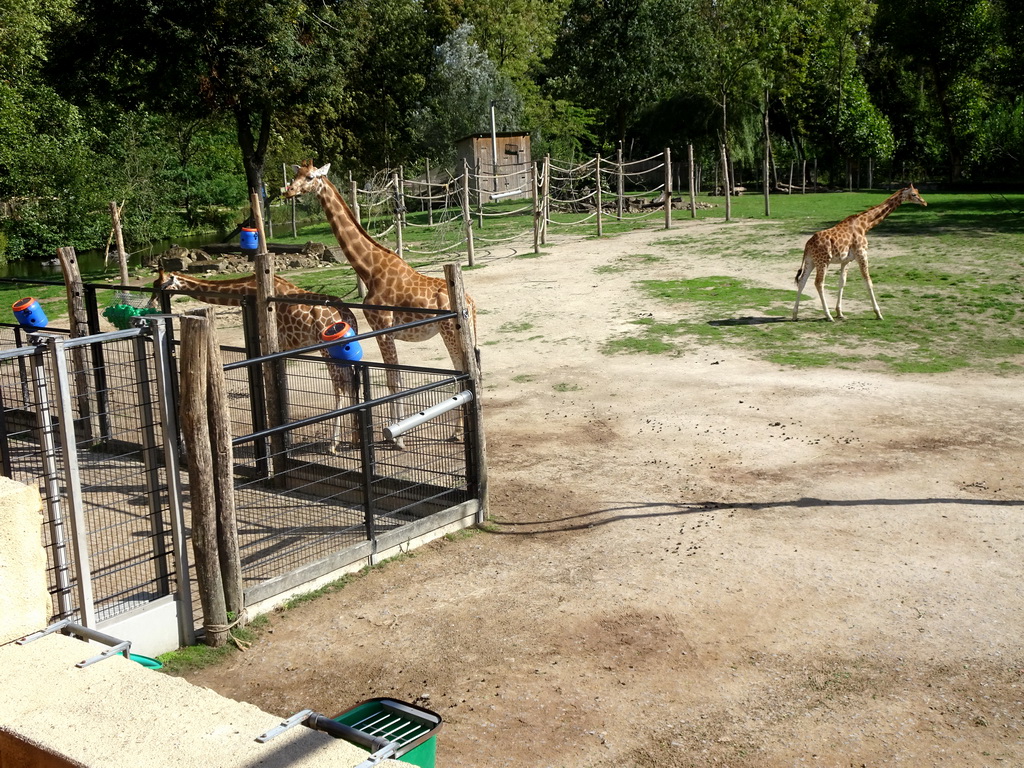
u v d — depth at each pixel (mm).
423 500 8109
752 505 8273
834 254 15438
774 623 6125
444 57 47844
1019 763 4574
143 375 5766
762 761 4660
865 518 7867
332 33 31156
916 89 53406
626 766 4648
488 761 4715
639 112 48312
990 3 46625
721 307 17250
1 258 34812
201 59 28016
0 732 3080
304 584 6785
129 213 39094
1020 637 5828
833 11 48969
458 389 8078
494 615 6387
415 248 28781
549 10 53844
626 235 28297
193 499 5926
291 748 2928
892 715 5035
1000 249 20844
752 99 47250
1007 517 7773
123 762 2846
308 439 9203
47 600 3973
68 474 5121
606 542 7586
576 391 12641
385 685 5527
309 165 11141
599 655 5789
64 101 35969
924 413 10898
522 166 44219
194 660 5879
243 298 9492
